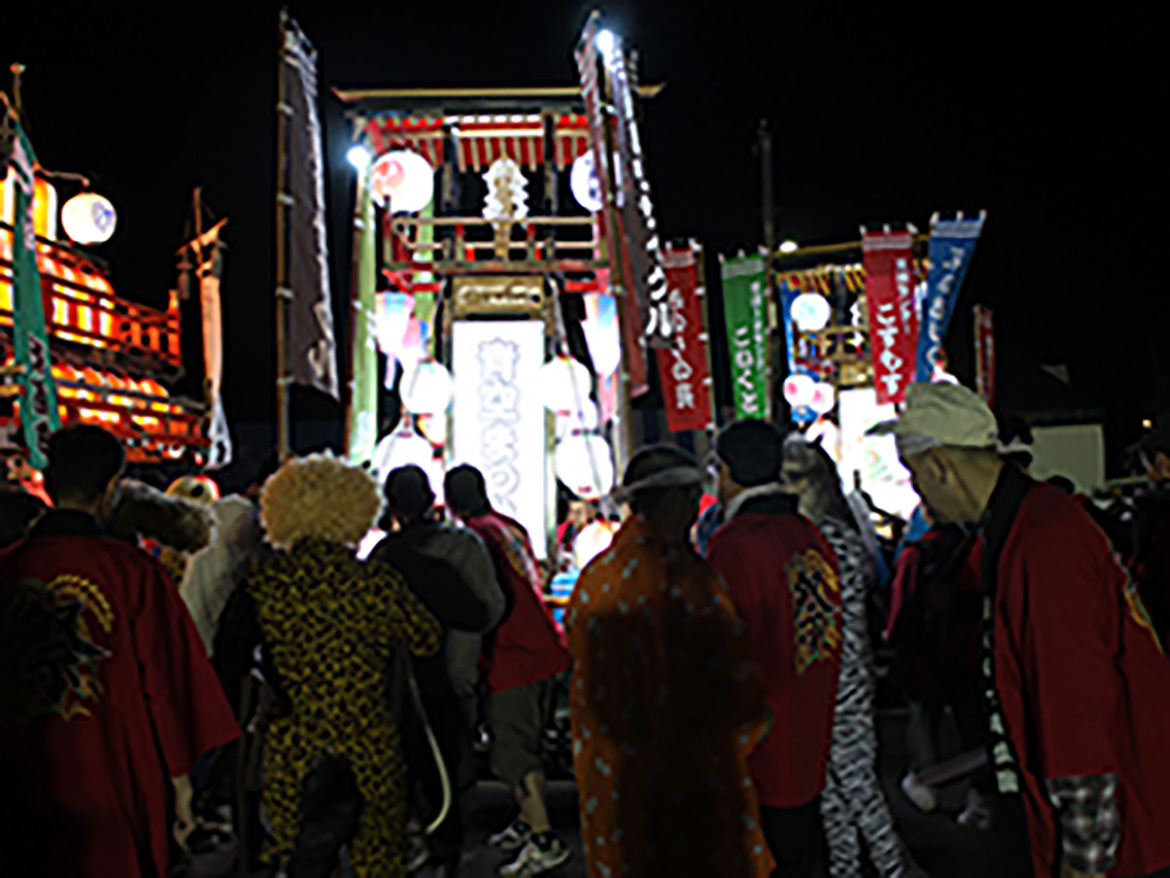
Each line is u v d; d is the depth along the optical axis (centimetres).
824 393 1169
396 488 401
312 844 266
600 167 602
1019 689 211
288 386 575
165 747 259
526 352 722
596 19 605
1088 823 193
